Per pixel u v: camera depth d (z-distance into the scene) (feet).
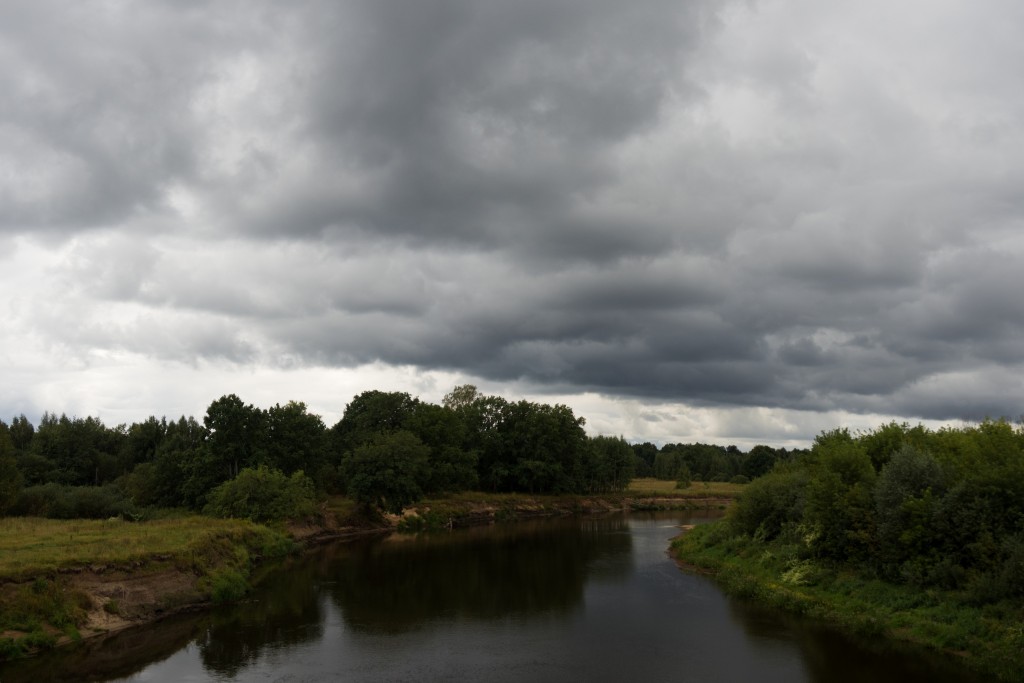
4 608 84.28
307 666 79.15
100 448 353.92
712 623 98.84
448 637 92.63
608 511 375.66
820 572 110.11
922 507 91.20
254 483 200.75
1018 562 77.00
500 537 231.71
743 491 160.86
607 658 81.56
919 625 82.23
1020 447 97.30
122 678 74.28
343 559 173.68
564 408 400.67
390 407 360.28
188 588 111.96
